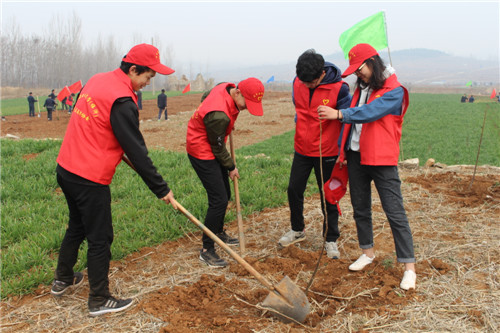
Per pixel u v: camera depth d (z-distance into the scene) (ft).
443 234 15.16
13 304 11.08
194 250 14.53
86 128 9.91
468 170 24.68
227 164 13.26
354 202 12.58
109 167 10.18
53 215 16.97
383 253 13.89
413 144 51.60
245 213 17.75
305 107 13.34
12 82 244.83
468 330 9.59
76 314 10.67
